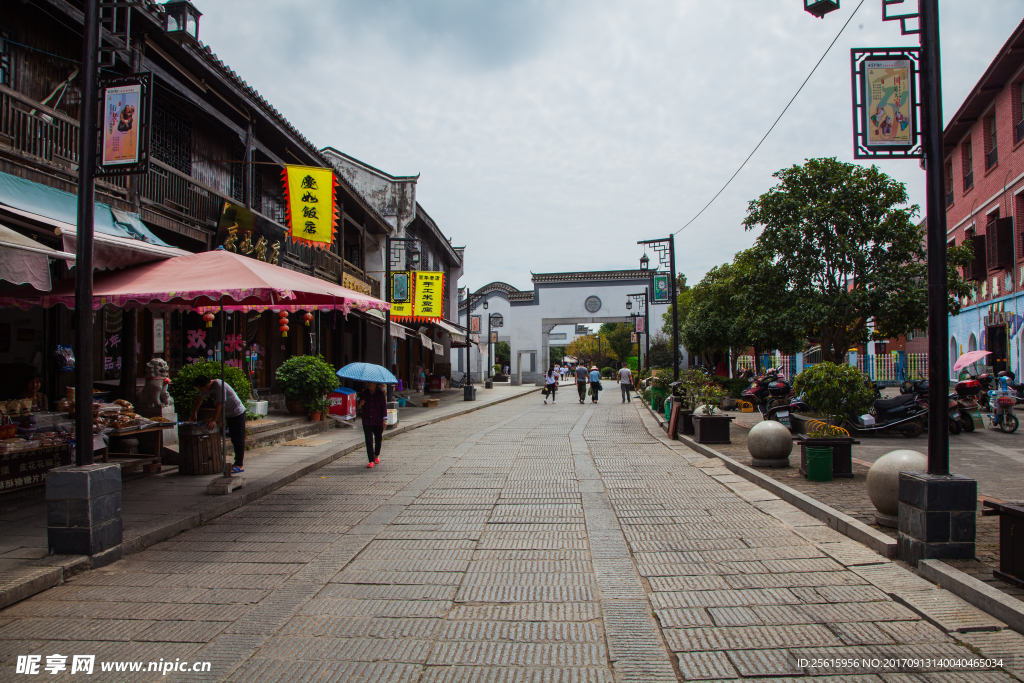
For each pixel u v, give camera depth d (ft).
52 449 23.90
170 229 37.50
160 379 30.94
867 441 38.91
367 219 75.56
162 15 34.71
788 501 22.35
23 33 28.89
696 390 41.93
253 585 14.71
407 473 29.55
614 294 149.79
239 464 27.27
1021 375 58.44
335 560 16.49
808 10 21.49
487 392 111.55
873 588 13.85
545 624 12.33
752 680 10.04
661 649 11.16
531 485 26.27
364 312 62.69
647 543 17.72
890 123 15.97
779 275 53.11
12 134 26.76
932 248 15.08
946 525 14.49
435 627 12.25
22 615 13.06
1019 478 26.25
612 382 179.83
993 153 65.05
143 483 25.70
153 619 12.78
